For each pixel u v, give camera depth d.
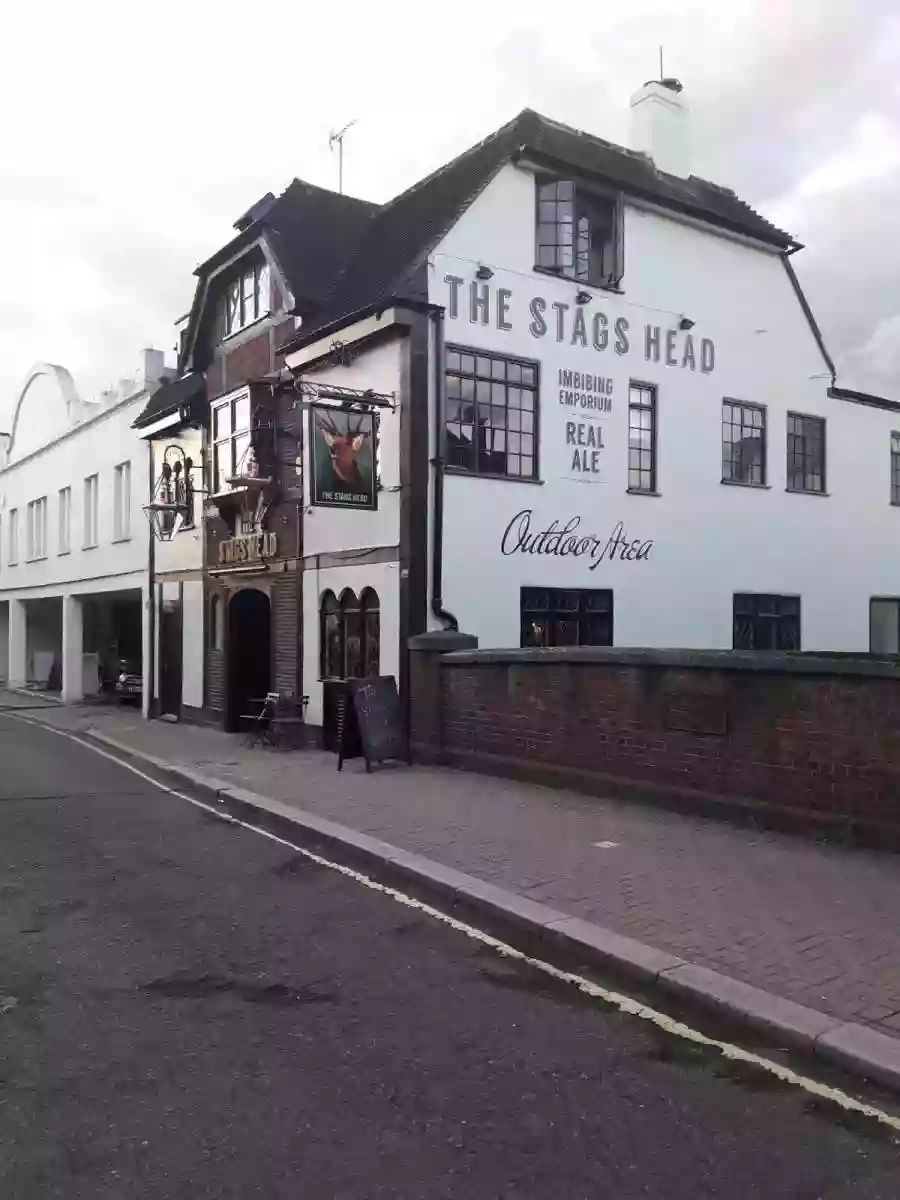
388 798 10.21
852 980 5.00
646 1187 3.33
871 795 7.53
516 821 8.88
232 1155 3.48
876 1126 3.77
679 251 16.56
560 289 14.73
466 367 13.57
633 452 15.74
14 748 16.12
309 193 17.14
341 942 5.93
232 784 11.47
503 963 5.57
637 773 9.50
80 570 25.70
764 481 17.86
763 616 17.72
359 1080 4.09
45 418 28.89
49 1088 3.98
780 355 18.22
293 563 15.41
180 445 19.98
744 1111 3.87
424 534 12.80
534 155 14.16
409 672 12.57
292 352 15.16
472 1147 3.57
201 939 5.95
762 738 8.32
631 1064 4.29
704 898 6.41
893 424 20.64
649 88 17.78
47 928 6.14
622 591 15.34
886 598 20.20
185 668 19.83
